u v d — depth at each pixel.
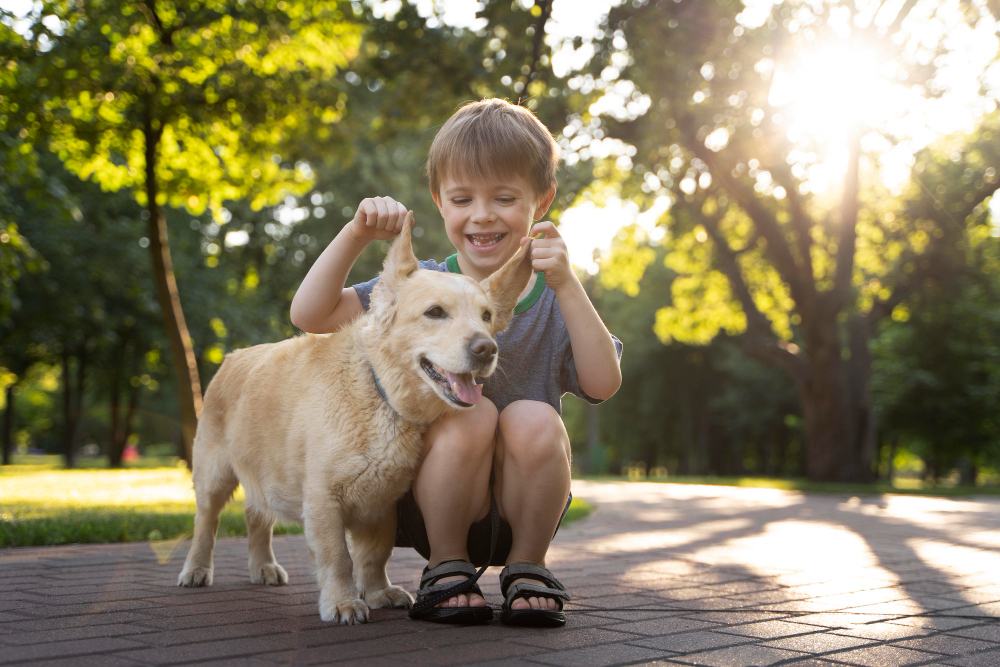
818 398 21.98
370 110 21.08
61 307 23.08
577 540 7.32
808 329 21.64
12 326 23.66
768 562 5.80
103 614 3.36
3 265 13.95
